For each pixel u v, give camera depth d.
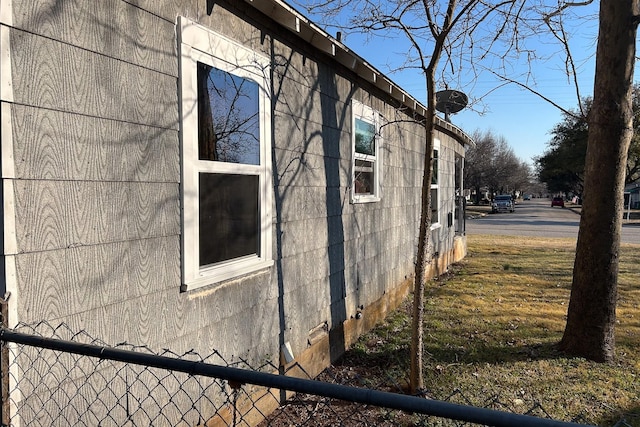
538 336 5.18
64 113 1.92
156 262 2.43
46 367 1.87
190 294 2.70
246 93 3.23
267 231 3.48
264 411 3.43
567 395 3.71
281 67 3.68
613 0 4.23
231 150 3.08
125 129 2.23
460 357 4.56
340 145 4.85
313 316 4.28
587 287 4.50
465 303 6.76
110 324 2.16
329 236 4.62
